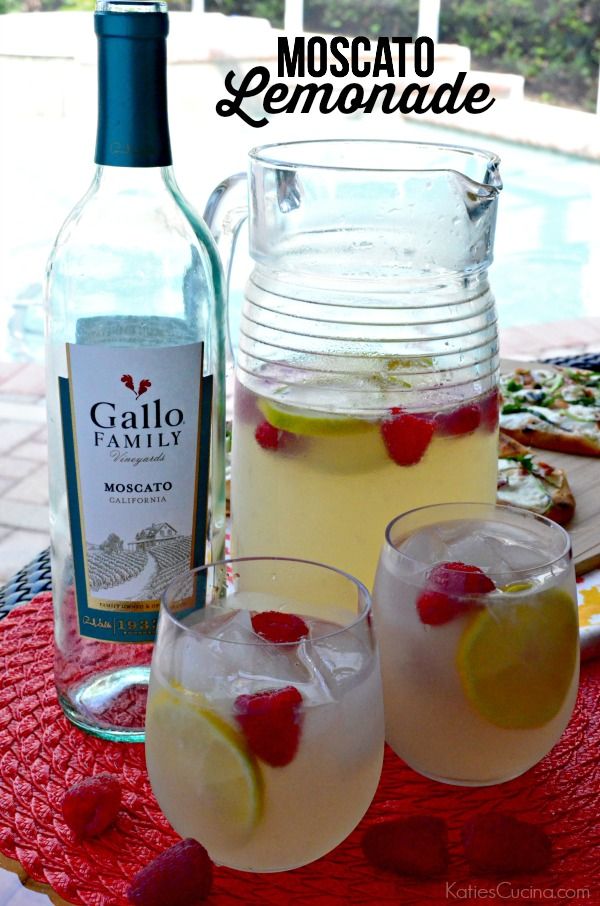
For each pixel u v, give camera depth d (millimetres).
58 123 5273
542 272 3777
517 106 5793
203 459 721
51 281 736
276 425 735
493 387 759
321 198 752
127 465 704
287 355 737
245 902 615
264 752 591
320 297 730
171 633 617
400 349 730
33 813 662
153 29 667
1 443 2271
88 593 728
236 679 602
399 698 660
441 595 641
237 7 6309
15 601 853
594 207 4590
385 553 670
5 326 2982
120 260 743
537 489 979
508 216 4461
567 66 6000
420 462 729
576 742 717
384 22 6156
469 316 744
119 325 746
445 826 641
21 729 718
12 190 4324
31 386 2582
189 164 4578
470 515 698
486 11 5988
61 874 627
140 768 693
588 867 634
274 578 651
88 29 5051
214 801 600
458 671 643
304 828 603
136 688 744
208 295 745
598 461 1101
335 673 604
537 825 658
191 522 725
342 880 629
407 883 627
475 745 654
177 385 700
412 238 747
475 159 779
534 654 642
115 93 673
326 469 729
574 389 1294
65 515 729
